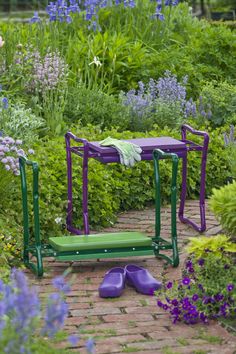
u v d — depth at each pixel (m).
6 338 3.64
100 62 11.37
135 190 8.22
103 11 12.68
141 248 6.40
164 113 9.80
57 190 7.43
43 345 4.43
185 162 7.61
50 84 9.91
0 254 6.27
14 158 6.78
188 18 13.50
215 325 5.12
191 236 7.33
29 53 10.30
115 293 5.67
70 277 6.17
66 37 11.97
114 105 9.96
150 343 4.80
